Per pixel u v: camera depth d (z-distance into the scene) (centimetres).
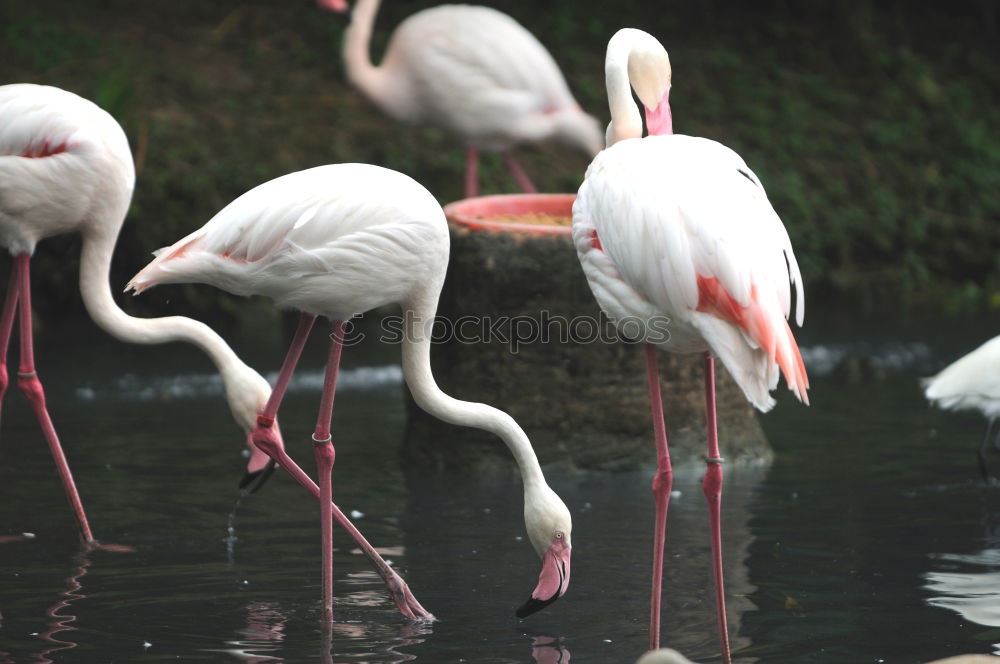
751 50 2767
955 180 2436
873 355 1616
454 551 861
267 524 923
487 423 742
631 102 788
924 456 1128
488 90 1580
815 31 2866
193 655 660
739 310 623
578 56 2547
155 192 1870
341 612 735
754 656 659
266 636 692
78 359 1548
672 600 753
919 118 2602
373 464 1120
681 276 630
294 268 730
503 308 1102
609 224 659
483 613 734
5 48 2200
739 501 989
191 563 827
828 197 2356
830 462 1114
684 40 2753
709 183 648
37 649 665
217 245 730
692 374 1109
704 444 1112
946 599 748
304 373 1501
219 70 2323
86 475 1045
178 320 884
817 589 770
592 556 845
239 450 1140
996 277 2203
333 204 732
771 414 1310
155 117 2077
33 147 859
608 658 657
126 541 873
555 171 2211
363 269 735
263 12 2530
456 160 2153
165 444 1155
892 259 2267
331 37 2459
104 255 889
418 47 1605
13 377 1434
